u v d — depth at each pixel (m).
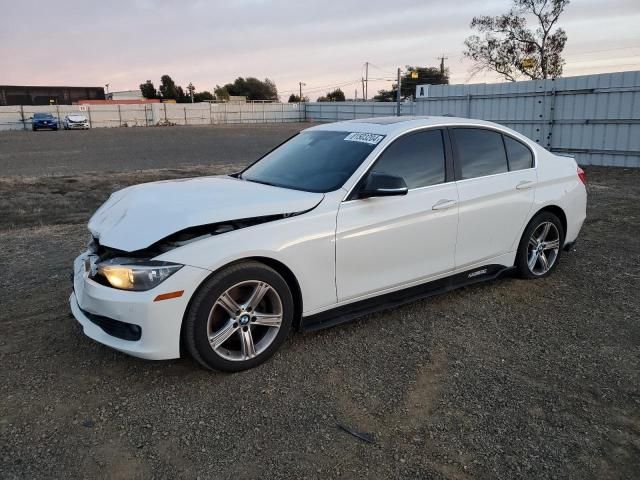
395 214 4.09
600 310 4.68
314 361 3.74
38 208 9.83
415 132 4.42
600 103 14.72
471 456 2.75
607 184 11.85
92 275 3.45
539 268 5.42
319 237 3.73
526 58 33.16
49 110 58.62
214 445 2.83
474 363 3.73
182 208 3.48
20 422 3.03
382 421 3.05
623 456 2.76
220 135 39.00
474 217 4.63
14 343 4.01
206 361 3.42
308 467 2.67
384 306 4.26
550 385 3.44
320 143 4.68
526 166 5.16
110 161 19.94
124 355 3.82
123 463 2.70
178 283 3.22
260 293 3.54
